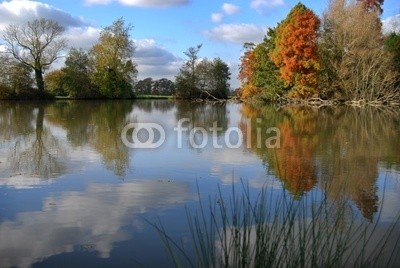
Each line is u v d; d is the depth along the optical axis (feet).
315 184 29.63
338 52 129.70
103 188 28.50
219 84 202.80
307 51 131.64
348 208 22.97
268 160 39.11
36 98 170.09
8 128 65.41
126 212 23.15
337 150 45.03
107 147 46.88
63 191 27.63
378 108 116.06
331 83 132.77
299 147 47.24
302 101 137.18
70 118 85.10
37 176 32.01
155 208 23.79
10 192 27.35
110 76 187.11
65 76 182.29
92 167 35.63
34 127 67.31
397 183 30.07
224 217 13.69
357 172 33.83
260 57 156.66
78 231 20.34
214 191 27.68
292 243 11.97
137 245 18.54
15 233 20.11
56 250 18.22
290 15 134.51
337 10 129.59
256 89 161.48
